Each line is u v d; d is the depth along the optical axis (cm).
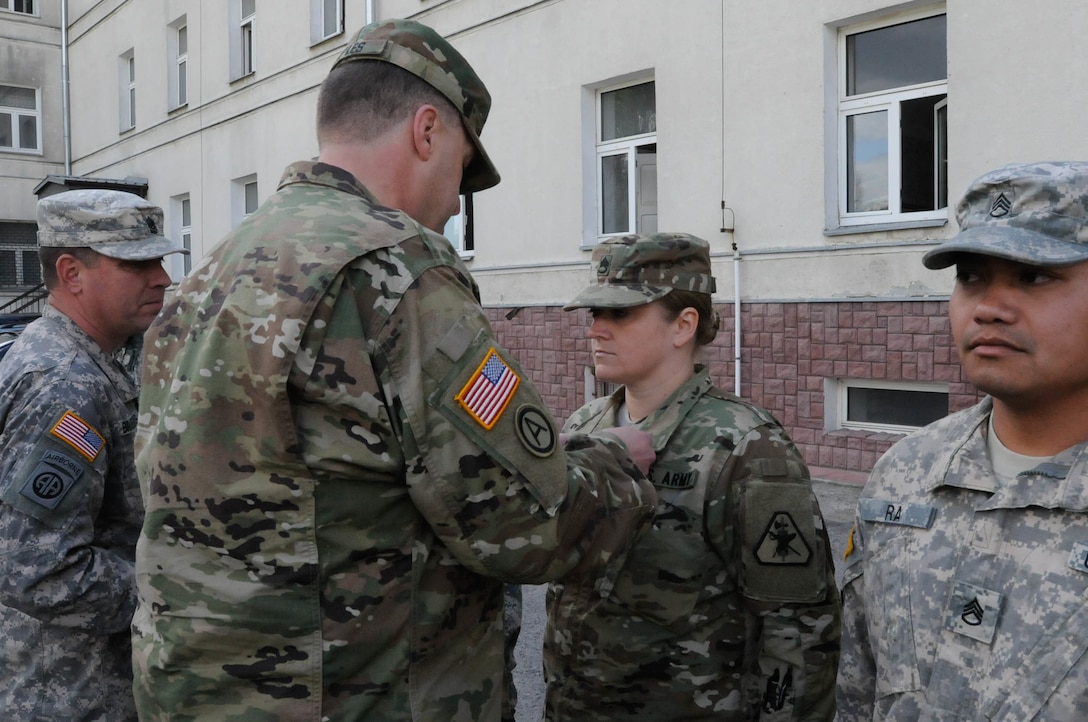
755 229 727
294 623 125
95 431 203
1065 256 113
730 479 180
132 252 223
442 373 129
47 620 197
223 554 128
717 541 180
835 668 179
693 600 181
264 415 125
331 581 127
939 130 642
